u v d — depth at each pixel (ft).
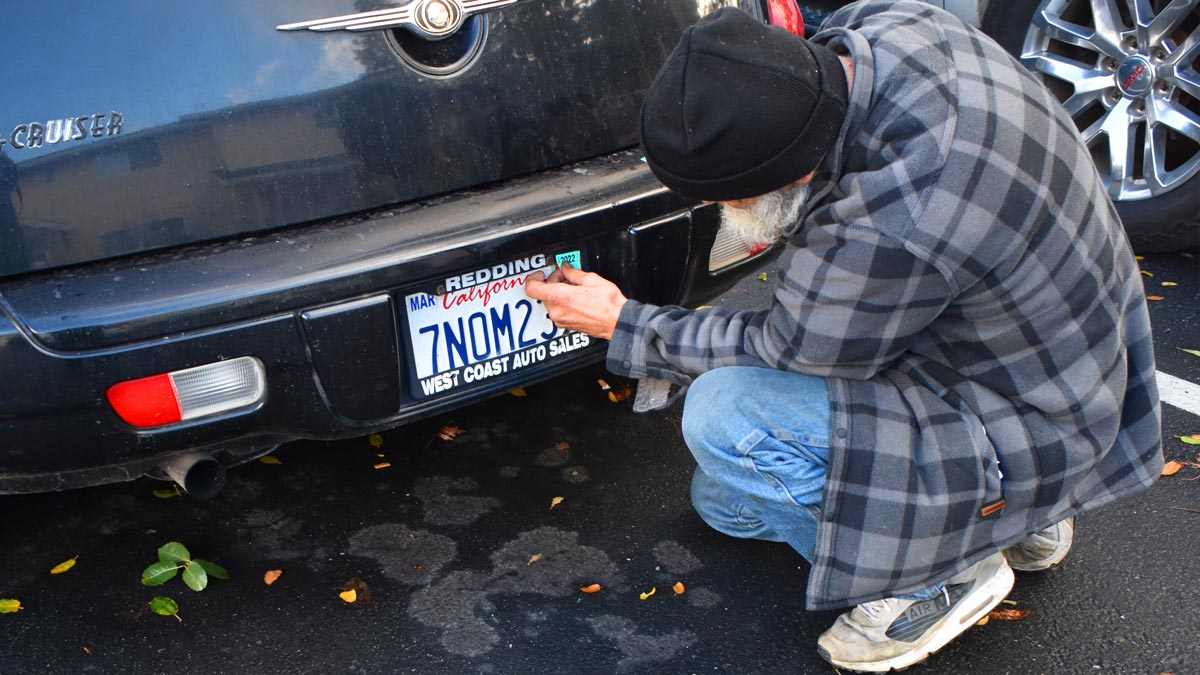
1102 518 7.63
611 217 6.68
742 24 4.79
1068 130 5.16
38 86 5.56
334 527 7.83
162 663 6.58
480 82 6.54
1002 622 6.72
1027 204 4.88
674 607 6.97
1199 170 10.79
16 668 6.55
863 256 4.93
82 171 5.67
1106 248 5.24
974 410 5.52
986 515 5.62
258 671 6.50
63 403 5.66
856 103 4.88
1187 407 9.00
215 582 7.29
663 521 7.82
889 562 5.57
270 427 6.21
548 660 6.55
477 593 7.13
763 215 5.19
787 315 5.41
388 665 6.54
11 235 5.64
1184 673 6.28
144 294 5.68
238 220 6.04
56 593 7.21
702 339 5.96
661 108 4.88
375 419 6.41
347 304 6.00
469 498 8.13
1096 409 5.45
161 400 5.82
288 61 5.98
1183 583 6.97
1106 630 6.63
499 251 6.33
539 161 6.90
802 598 7.04
